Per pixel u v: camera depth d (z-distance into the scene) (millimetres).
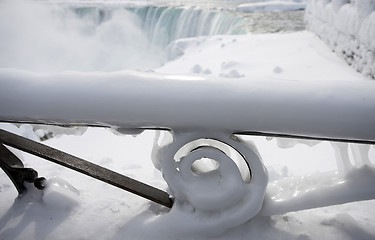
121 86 1237
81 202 1731
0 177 2035
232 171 1352
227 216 1409
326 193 1424
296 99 1169
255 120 1211
